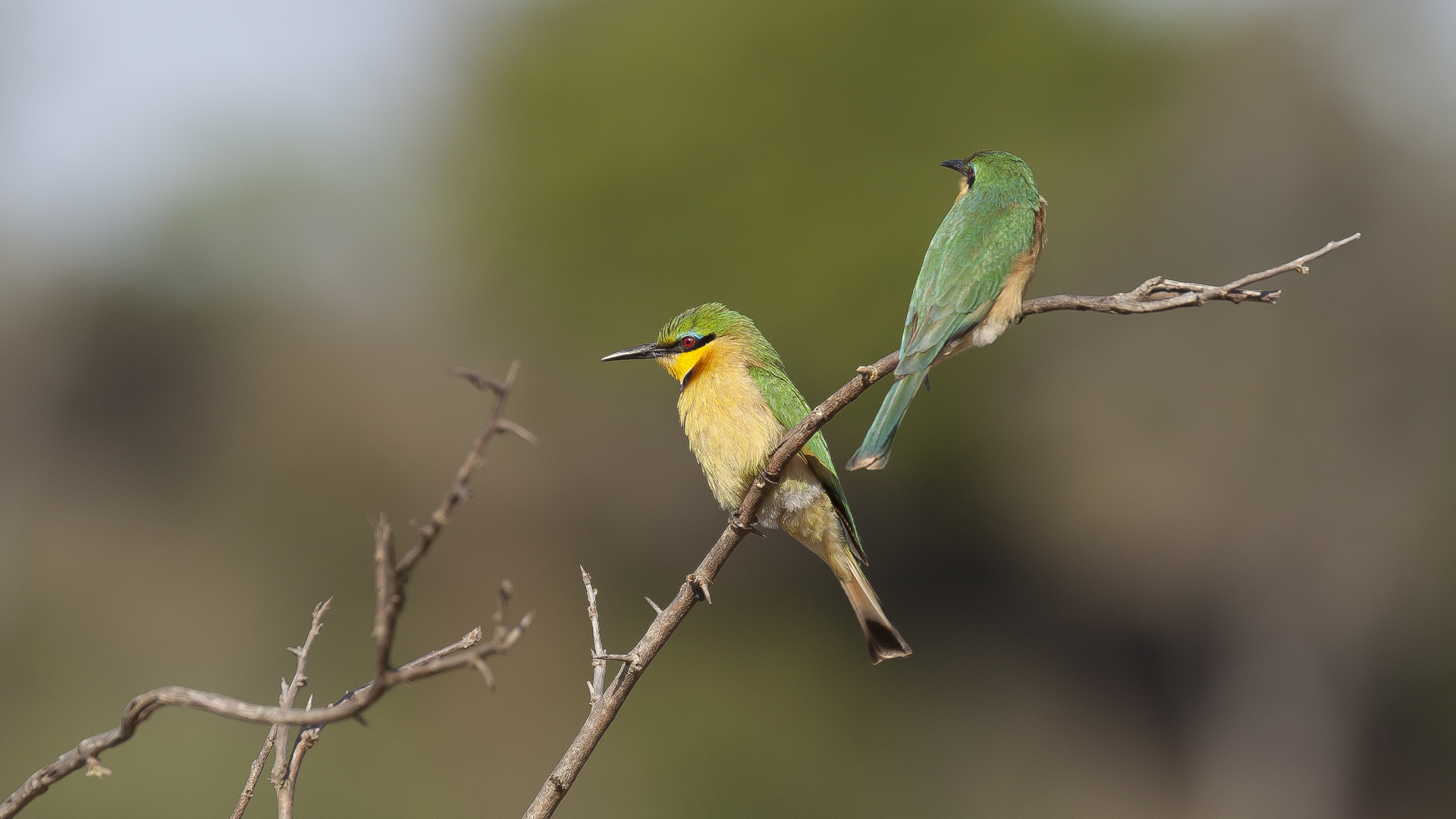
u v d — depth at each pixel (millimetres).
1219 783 22109
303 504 24891
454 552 24188
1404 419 22438
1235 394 23547
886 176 22906
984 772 19453
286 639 18719
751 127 23344
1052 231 23422
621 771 16625
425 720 16734
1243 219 23688
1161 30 25516
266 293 26094
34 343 24203
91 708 14719
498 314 25281
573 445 25266
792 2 23531
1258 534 23391
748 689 20062
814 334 22781
